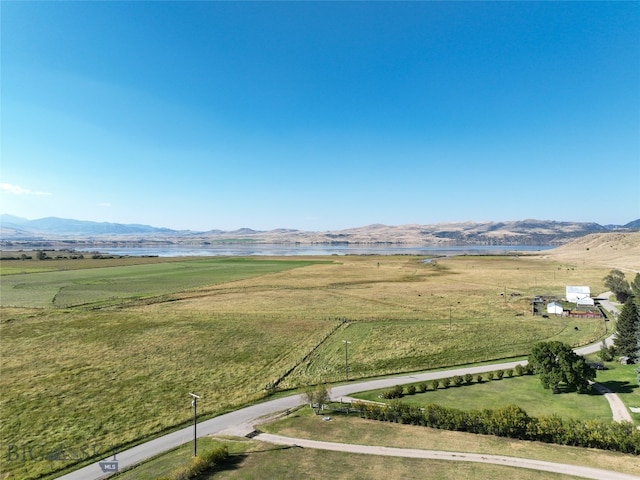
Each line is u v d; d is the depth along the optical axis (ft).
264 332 282.97
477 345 246.47
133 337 270.46
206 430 145.28
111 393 180.65
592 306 355.15
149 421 153.38
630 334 209.97
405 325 298.56
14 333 279.90
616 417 147.33
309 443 130.93
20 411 162.91
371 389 182.80
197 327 295.69
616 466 111.04
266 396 177.17
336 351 241.35
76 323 307.17
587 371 173.17
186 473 108.78
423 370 207.82
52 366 216.33
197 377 200.85
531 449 123.44
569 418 147.33
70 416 158.10
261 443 132.16
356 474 108.58
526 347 241.96
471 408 159.84
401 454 120.98
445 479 104.83
